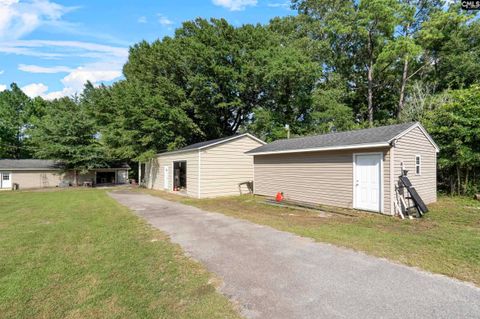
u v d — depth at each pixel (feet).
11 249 16.93
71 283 11.97
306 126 70.79
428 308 9.58
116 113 82.64
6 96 117.39
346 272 12.79
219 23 74.13
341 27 68.44
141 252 16.12
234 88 73.92
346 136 34.01
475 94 35.70
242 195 47.47
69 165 88.79
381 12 63.98
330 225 22.72
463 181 38.06
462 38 64.18
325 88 75.72
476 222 23.08
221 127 85.76
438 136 37.96
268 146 45.65
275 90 72.79
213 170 46.98
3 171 83.35
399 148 27.66
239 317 9.21
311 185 35.35
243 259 14.79
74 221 25.72
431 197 34.40
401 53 63.21
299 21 80.74
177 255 15.56
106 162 95.81
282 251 16.01
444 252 15.30
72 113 86.79
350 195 30.25
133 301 10.36
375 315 9.19
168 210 32.24
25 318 9.34
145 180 75.97
